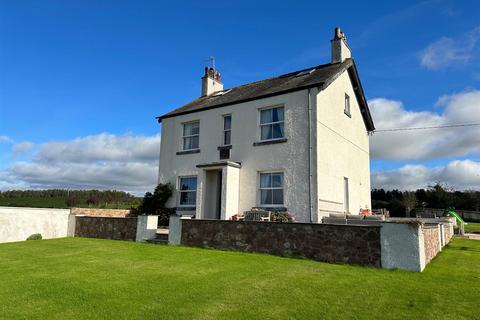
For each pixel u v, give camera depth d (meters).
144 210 20.11
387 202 46.62
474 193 52.69
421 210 40.50
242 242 11.81
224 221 12.36
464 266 9.39
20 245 13.56
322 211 15.27
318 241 10.22
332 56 19.42
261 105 17.28
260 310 5.89
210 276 8.05
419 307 6.00
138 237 15.08
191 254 10.93
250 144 17.25
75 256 10.76
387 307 6.01
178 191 19.53
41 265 9.40
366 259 9.32
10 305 6.12
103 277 8.02
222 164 16.72
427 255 9.91
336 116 17.78
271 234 11.20
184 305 6.11
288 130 16.23
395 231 8.98
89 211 19.94
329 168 16.41
